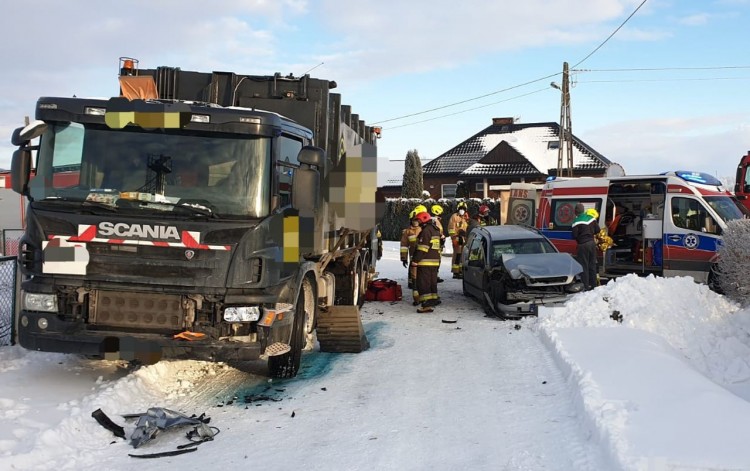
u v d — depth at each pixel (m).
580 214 12.98
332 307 8.96
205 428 5.45
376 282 14.28
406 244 15.78
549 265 11.59
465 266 14.09
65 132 6.28
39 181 6.19
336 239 8.98
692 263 13.55
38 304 6.07
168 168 6.21
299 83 8.54
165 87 8.54
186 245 6.01
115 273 6.01
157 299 6.04
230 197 6.18
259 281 6.13
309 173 6.45
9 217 19.81
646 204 15.54
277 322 6.30
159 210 6.08
